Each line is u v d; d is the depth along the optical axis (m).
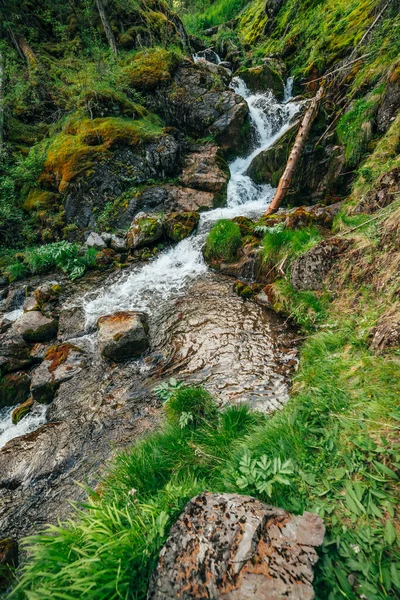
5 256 9.07
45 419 4.32
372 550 1.54
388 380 2.53
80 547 1.75
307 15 14.09
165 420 3.51
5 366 5.22
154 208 9.30
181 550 1.60
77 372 4.89
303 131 8.18
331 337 3.66
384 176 5.07
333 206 6.62
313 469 2.04
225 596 1.38
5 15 12.84
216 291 6.17
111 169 9.49
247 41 18.75
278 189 8.08
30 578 1.63
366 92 7.38
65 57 13.09
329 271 4.55
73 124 10.28
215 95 11.11
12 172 9.80
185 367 4.47
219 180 9.58
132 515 1.98
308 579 1.39
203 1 26.53
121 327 5.09
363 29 9.91
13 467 3.50
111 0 14.62
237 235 6.65
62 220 9.53
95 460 3.40
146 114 11.16
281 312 5.04
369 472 1.91
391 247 3.72
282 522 1.63
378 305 3.52
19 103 11.05
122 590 1.56
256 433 2.54
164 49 12.83
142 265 7.79
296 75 12.84
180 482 2.33
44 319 6.07
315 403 2.57
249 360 4.28
